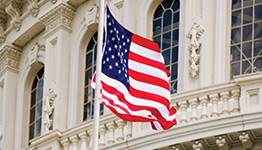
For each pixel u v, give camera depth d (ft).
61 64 155.43
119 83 122.52
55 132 146.41
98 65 115.85
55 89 154.10
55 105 152.97
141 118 123.24
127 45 125.08
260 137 128.36
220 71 139.54
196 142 130.62
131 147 135.13
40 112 161.27
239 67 139.74
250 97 130.21
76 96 153.79
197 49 141.59
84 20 156.66
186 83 140.67
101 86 121.19
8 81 165.48
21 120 162.71
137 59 125.59
